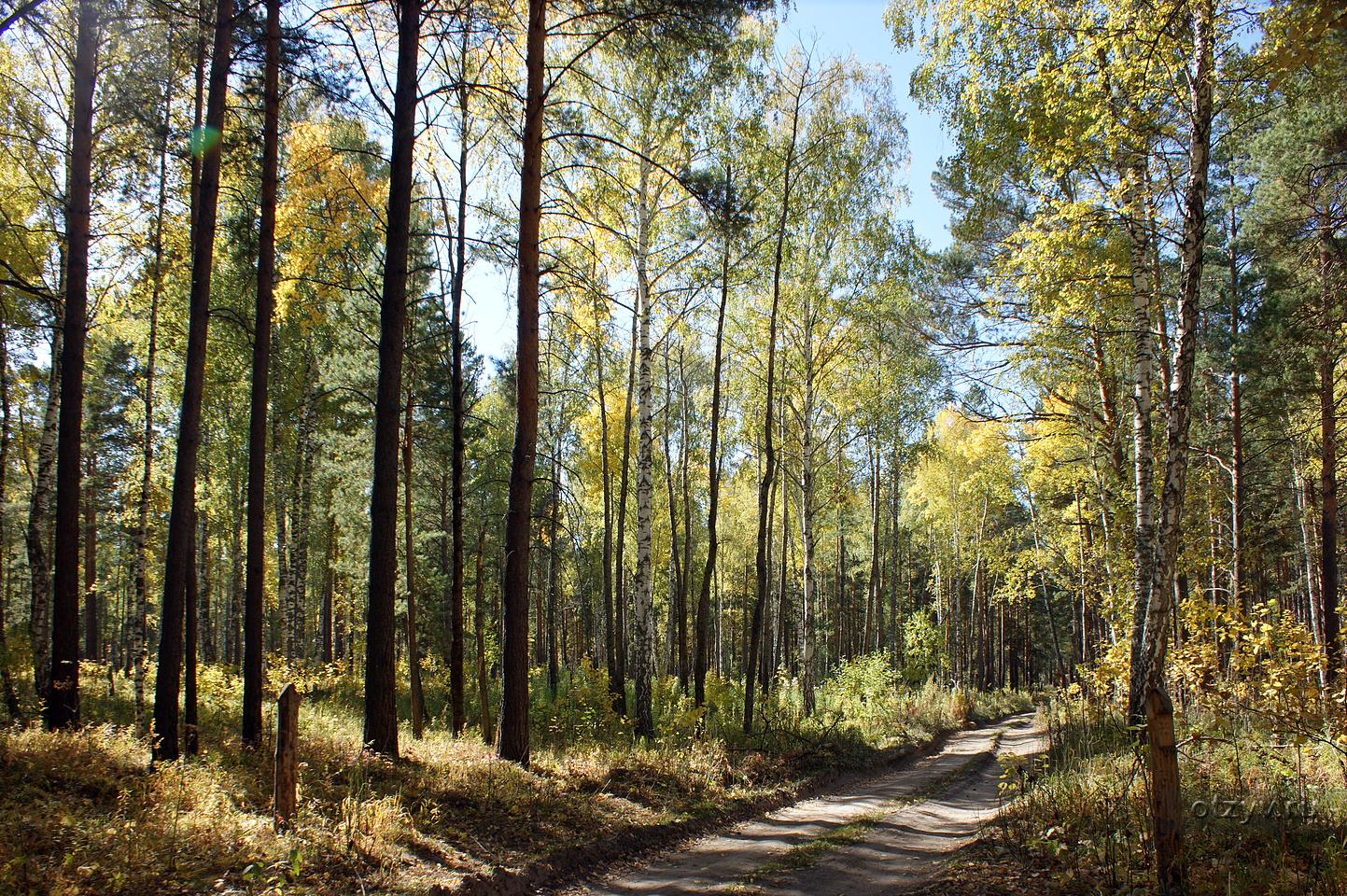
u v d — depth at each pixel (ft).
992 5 34.71
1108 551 54.60
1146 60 26.23
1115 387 55.31
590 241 54.13
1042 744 54.13
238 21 33.81
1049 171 38.73
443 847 23.77
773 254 58.49
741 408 76.23
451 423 65.51
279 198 43.68
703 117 50.57
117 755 28.55
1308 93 26.96
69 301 34.91
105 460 85.15
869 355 73.10
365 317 56.80
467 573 81.82
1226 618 30.01
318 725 42.39
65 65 37.70
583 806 30.68
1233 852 20.61
